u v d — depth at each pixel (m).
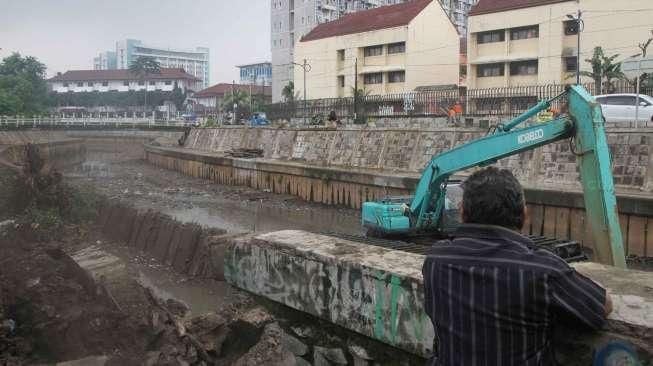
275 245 4.57
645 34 41.84
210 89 107.44
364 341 3.95
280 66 87.12
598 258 8.33
